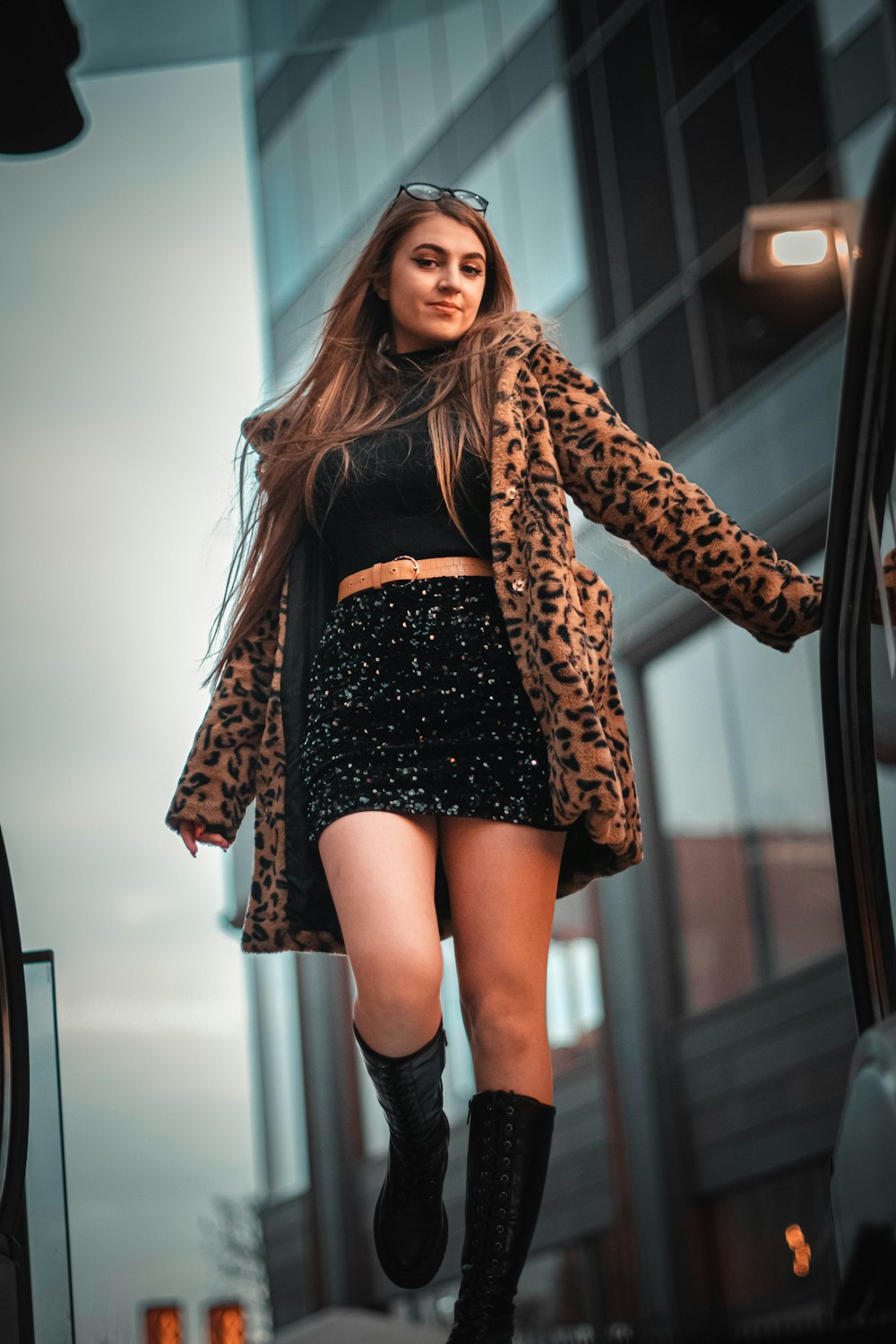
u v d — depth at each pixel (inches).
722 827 539.2
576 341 647.8
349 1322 511.5
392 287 93.9
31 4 147.2
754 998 512.7
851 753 80.6
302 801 86.6
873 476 74.9
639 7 641.6
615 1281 548.4
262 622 94.3
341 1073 714.8
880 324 69.1
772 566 84.1
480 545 85.7
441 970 78.6
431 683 82.1
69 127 159.9
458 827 82.3
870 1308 61.3
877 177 63.7
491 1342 76.1
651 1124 541.0
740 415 551.5
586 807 77.3
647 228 624.1
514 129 693.9
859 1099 61.6
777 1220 499.5
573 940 590.6
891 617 76.8
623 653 580.1
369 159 770.8
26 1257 85.4
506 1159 78.5
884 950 78.9
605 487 85.5
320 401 92.2
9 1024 80.8
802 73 575.2
